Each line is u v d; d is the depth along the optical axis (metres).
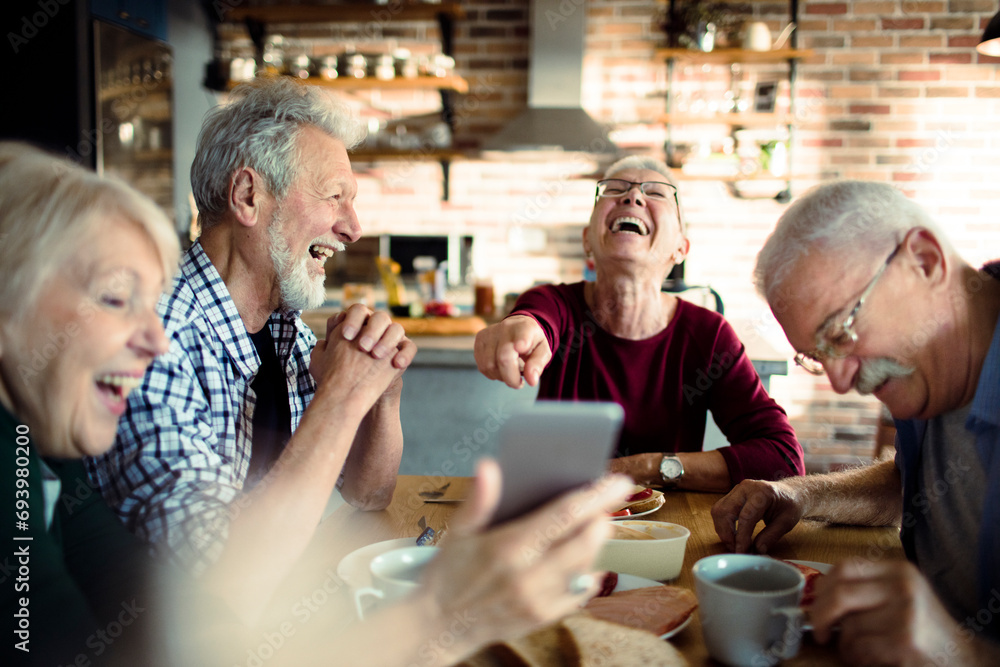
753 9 3.72
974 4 3.61
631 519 1.04
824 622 0.65
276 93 1.18
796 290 0.83
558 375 1.62
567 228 3.94
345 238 1.25
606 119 3.86
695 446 1.61
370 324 0.99
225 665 0.65
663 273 1.62
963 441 0.89
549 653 0.60
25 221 0.65
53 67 2.94
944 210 3.71
